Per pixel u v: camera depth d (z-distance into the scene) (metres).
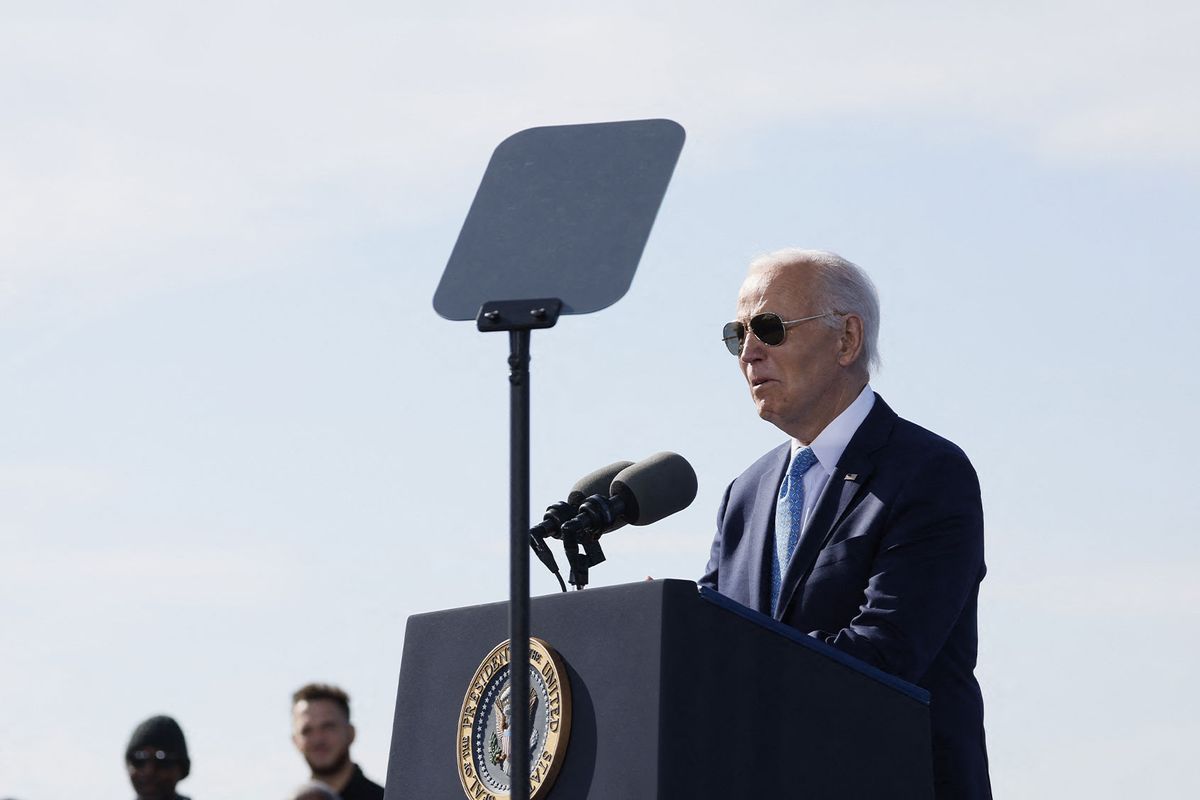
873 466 10.23
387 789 8.06
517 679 6.55
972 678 10.16
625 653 7.16
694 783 6.98
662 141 7.51
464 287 7.25
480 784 7.54
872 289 11.09
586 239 7.23
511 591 6.63
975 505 10.01
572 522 8.88
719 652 7.22
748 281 11.20
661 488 8.98
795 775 7.32
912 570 9.66
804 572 10.11
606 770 7.04
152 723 17.00
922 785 7.68
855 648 9.29
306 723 16.89
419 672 8.19
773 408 10.91
